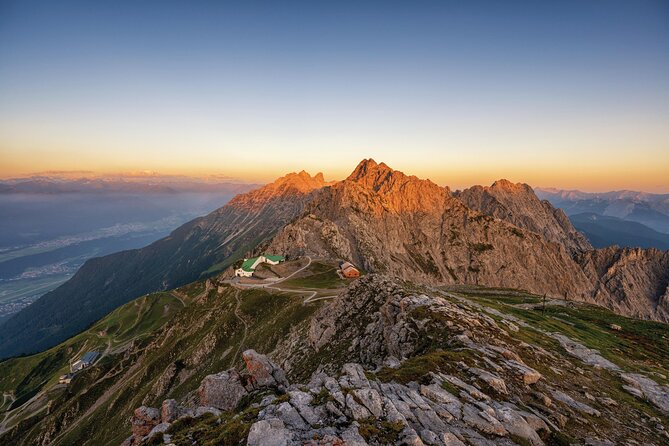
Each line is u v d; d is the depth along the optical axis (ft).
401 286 253.03
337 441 54.08
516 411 80.74
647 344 267.80
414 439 56.95
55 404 550.36
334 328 244.01
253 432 57.16
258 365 102.17
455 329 141.69
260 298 481.05
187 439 64.54
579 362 156.66
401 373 91.40
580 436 81.15
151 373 467.93
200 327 500.33
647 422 100.73
